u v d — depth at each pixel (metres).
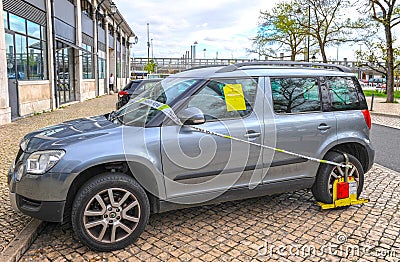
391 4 22.11
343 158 4.68
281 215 4.54
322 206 4.61
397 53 23.09
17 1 13.59
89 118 4.84
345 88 4.91
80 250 3.64
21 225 4.10
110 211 3.59
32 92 15.15
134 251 3.62
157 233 4.02
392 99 23.45
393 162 7.50
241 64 4.52
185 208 4.30
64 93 20.56
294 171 4.47
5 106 12.13
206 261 3.45
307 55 28.17
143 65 71.00
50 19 17.11
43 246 3.73
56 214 3.48
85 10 26.17
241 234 4.01
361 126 4.85
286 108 4.45
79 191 3.52
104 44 33.31
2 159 6.93
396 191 5.50
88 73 26.80
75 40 22.55
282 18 27.02
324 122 4.58
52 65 17.34
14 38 13.39
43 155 3.51
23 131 10.43
